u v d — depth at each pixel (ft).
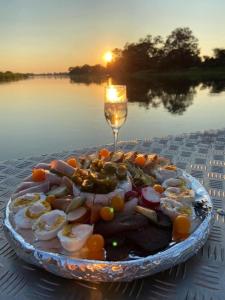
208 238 1.29
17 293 1.04
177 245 1.06
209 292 1.03
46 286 1.07
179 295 1.02
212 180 1.90
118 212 1.18
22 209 1.24
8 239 1.17
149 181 1.44
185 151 2.46
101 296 1.02
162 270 1.03
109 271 0.97
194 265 1.15
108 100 1.87
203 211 1.26
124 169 1.35
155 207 1.25
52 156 2.39
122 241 1.08
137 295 1.02
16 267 1.16
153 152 2.45
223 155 2.35
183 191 1.36
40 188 1.40
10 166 2.18
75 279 1.07
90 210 1.17
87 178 1.25
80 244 1.05
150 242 1.06
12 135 6.41
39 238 1.11
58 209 1.24
